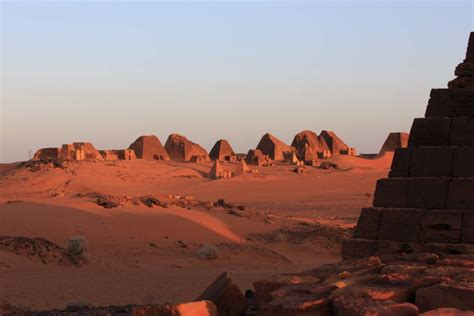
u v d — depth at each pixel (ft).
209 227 157.58
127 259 119.14
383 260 42.11
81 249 105.09
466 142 47.83
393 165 49.57
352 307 29.17
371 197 353.72
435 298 31.04
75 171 393.29
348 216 257.96
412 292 32.60
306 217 250.37
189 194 377.09
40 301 74.64
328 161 623.77
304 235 162.40
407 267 36.01
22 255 97.86
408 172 48.85
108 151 552.00
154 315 32.50
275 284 36.37
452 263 37.63
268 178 464.24
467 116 48.91
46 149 510.58
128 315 41.09
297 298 32.12
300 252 149.07
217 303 37.19
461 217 45.24
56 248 103.76
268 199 353.92
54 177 367.66
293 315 30.66
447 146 48.26
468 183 45.83
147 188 391.04
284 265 125.18
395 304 29.25
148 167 484.74
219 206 196.54
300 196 368.27
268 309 31.68
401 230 47.21
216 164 477.36
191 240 145.18
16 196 292.40
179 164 539.70
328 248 153.48
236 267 118.42
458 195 46.01
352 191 394.11
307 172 519.19
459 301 30.50
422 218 46.57
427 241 46.11
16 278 85.30
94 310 45.16
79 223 141.18
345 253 48.93
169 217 156.56
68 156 492.95
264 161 621.72
